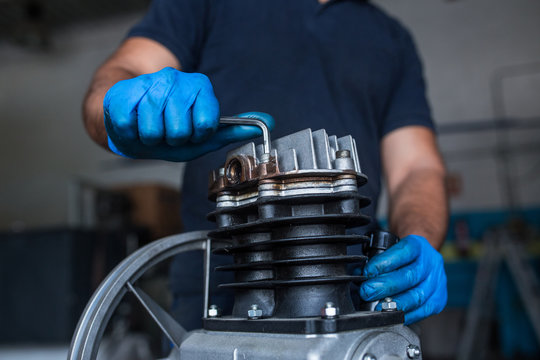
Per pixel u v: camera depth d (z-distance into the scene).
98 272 2.56
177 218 4.61
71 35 6.84
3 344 2.43
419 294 0.68
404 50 1.10
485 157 5.30
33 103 6.89
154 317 0.63
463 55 5.52
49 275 2.42
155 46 0.89
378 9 1.09
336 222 0.54
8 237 2.48
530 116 5.26
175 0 0.92
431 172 1.03
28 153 6.80
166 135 0.53
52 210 6.61
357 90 0.96
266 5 0.95
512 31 5.41
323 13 0.97
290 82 0.93
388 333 0.51
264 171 0.53
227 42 0.94
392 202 1.04
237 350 0.51
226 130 0.58
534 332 3.77
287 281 0.52
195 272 0.86
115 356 2.41
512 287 3.83
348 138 0.57
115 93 0.52
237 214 0.59
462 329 4.21
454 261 3.88
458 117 5.44
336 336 0.47
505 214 4.50
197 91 0.53
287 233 0.54
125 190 4.36
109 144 0.59
